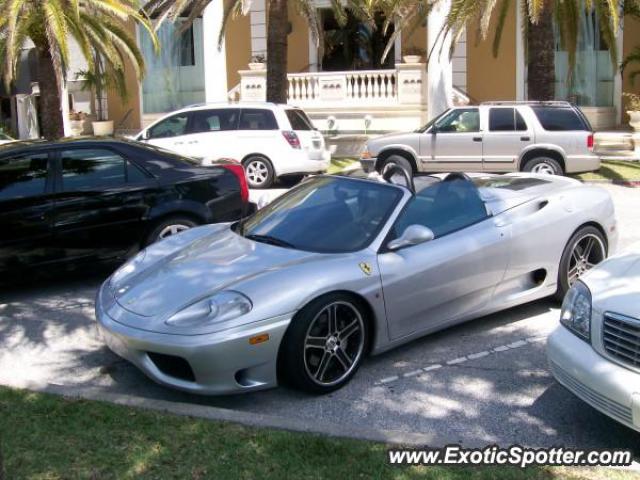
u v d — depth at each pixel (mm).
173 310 4637
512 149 13312
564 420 4363
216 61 19391
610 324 3850
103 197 7398
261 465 3658
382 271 4996
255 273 4832
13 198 7008
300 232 5438
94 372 5348
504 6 16094
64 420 4211
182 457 3752
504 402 4625
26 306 7020
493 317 6211
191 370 4441
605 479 3486
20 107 24234
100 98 23000
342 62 23781
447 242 5418
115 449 3854
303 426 4082
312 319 4617
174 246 5836
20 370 5434
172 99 23812
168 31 23438
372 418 4457
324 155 14773
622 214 10805
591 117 20516
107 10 15898
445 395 4750
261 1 22875
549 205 6098
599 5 13977
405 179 5688
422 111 19906
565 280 6191
